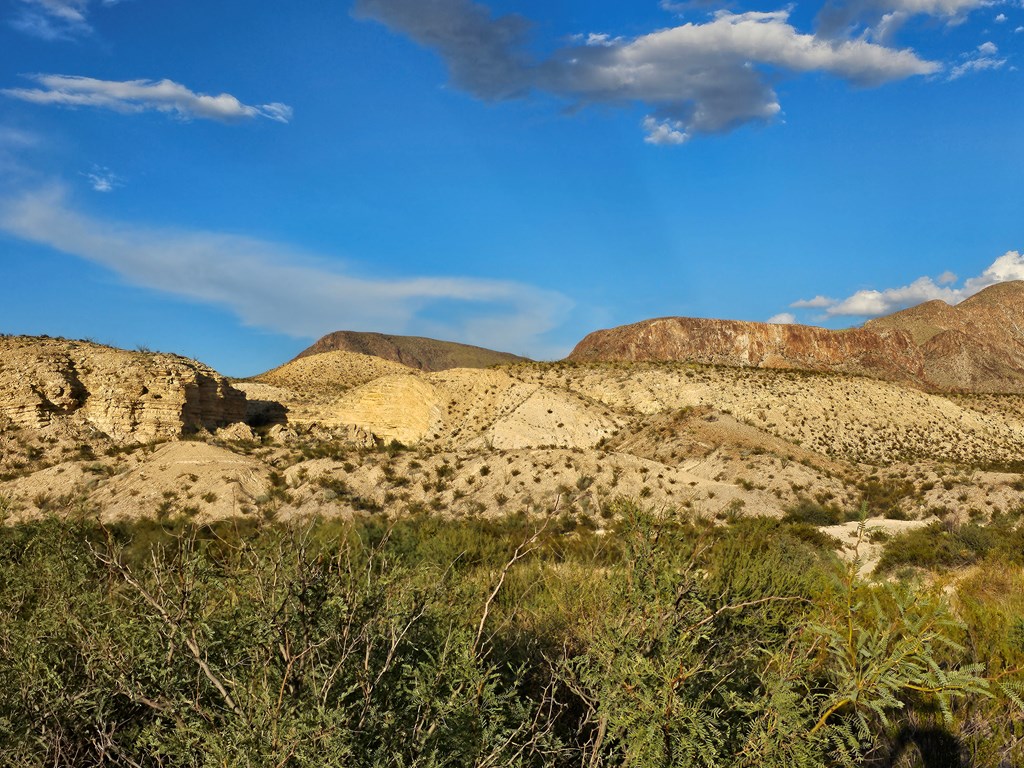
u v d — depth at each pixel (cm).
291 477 4094
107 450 4869
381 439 7025
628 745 362
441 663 360
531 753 358
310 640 340
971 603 664
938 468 4769
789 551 800
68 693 372
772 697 364
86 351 5772
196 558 389
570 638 504
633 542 416
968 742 493
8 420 5069
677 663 351
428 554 849
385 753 323
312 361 12500
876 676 366
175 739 326
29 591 486
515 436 6462
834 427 8194
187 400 5594
